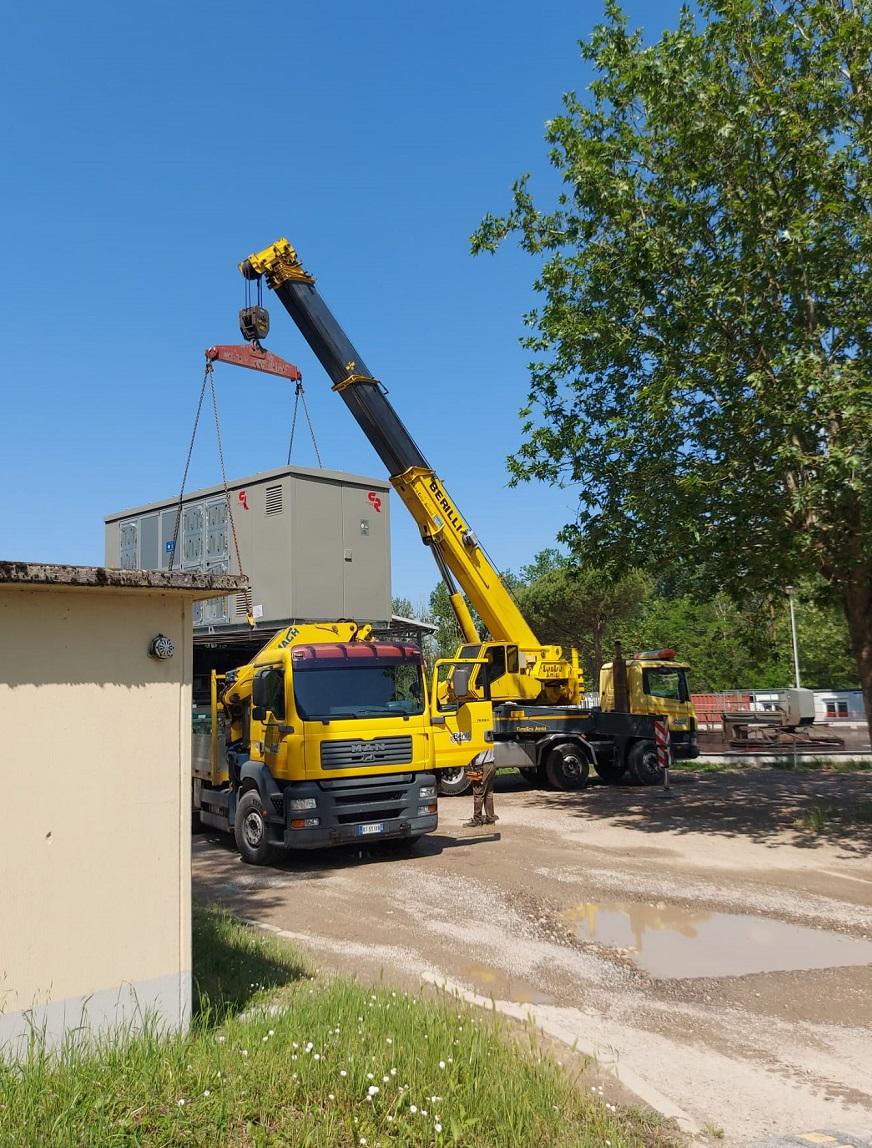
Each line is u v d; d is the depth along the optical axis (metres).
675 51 11.29
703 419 11.40
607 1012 5.74
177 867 4.57
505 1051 4.59
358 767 10.20
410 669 10.95
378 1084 3.98
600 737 18.47
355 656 10.64
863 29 10.76
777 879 9.53
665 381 10.92
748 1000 6.00
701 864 10.28
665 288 11.77
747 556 12.27
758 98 10.76
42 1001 4.05
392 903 8.54
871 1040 5.33
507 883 9.34
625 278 11.84
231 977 5.71
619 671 19.41
